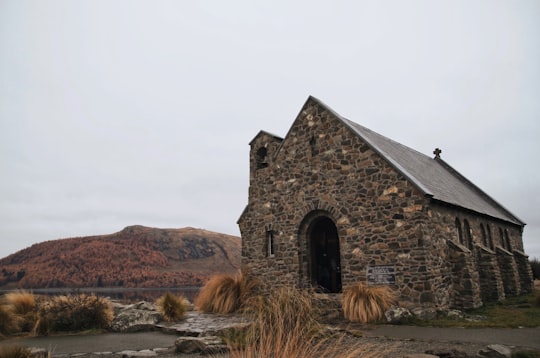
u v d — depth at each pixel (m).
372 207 14.51
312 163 16.73
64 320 11.30
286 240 17.02
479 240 18.16
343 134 15.94
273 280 17.05
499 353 7.10
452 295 14.07
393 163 14.23
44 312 11.47
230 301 14.88
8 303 12.23
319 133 16.78
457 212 16.25
